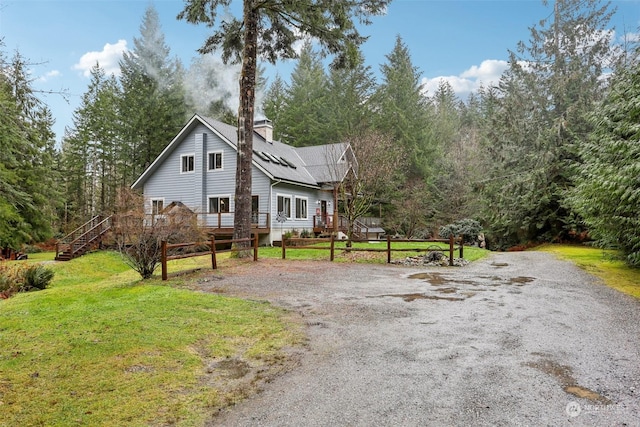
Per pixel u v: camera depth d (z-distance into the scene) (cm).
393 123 3097
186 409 334
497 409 325
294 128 3303
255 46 1369
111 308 630
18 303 735
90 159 3416
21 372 396
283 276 994
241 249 1313
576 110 1994
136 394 357
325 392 361
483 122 3045
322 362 433
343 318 603
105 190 3250
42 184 2119
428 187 2978
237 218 1380
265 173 2027
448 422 306
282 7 1341
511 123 2216
